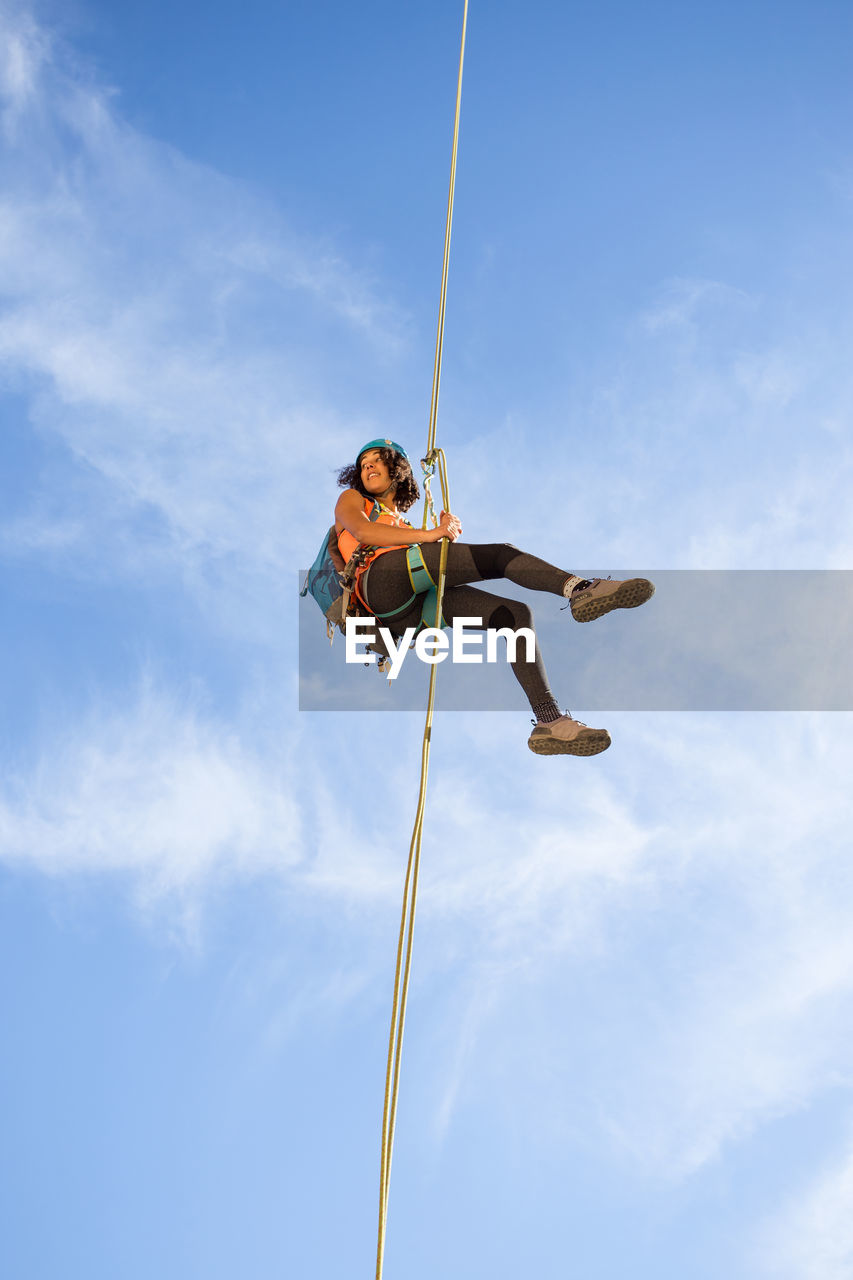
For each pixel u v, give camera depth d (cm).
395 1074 525
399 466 638
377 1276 500
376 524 605
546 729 602
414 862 552
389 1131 517
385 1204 507
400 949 542
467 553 601
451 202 706
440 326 680
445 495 635
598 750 597
